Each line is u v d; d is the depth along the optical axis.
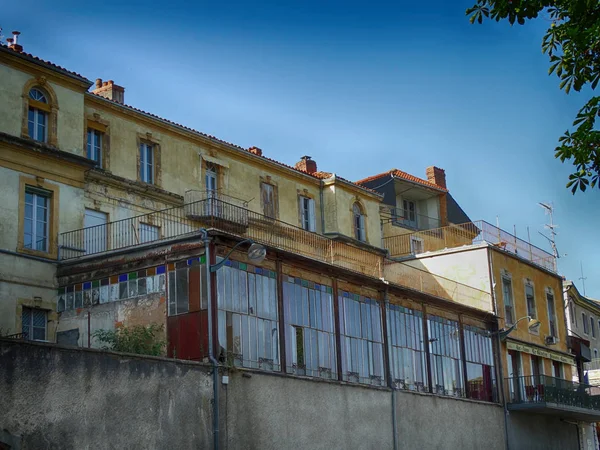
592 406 44.59
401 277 40.00
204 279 26.06
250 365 26.69
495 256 42.38
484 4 17.19
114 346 26.09
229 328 26.25
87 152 32.03
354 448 29.94
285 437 26.81
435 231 50.31
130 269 27.69
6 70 28.95
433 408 35.09
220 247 26.75
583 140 16.98
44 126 30.09
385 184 51.69
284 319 28.69
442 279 41.56
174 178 35.19
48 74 30.22
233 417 24.86
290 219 40.91
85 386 20.03
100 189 31.88
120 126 33.38
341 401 29.89
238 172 38.44
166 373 22.59
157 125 34.91
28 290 28.30
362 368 31.97
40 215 29.52
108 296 28.00
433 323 37.06
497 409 40.03
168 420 22.34
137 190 33.28
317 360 29.77
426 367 35.75
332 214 42.94
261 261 26.80
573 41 16.86
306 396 28.22
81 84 31.30
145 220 33.41
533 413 42.66
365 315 32.94
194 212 35.16
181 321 26.19
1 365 18.22
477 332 40.19
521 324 43.44
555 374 46.91
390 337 33.94
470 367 38.91
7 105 28.80
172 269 26.83
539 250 48.38
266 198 39.91
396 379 33.66
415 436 33.47
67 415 19.45
